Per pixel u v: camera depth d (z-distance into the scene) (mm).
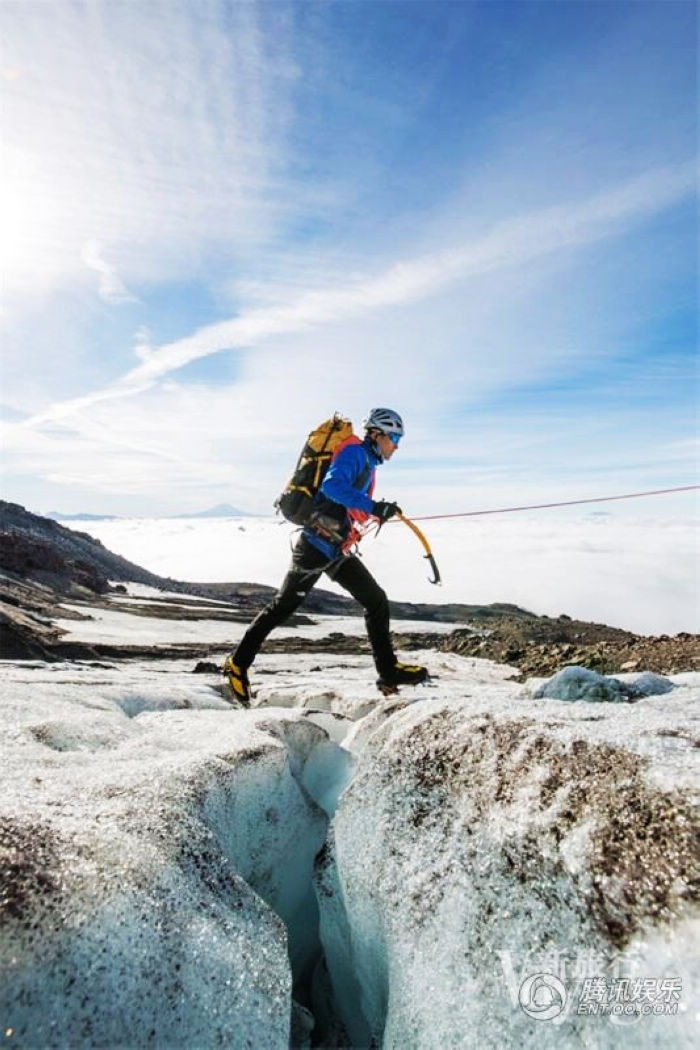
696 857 1327
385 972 1822
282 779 2520
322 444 4523
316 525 4406
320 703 4719
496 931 1510
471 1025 1408
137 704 4211
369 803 2137
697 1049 1089
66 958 1185
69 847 1448
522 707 2275
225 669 4625
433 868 1778
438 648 15898
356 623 25719
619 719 2033
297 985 2375
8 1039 1047
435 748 2152
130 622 19641
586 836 1521
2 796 1712
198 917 1470
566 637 19750
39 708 3102
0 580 21656
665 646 9641
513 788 1805
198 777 2096
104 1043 1120
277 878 2299
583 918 1393
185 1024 1246
